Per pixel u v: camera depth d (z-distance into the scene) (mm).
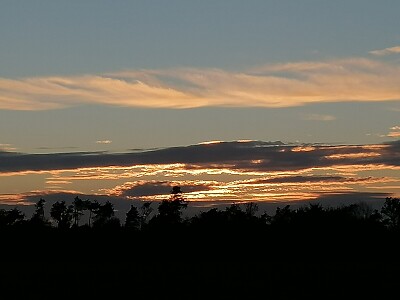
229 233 121875
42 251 122688
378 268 87250
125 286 68000
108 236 129250
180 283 70188
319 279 72438
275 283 69438
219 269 89438
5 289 65125
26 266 98000
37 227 133250
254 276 77438
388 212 133875
